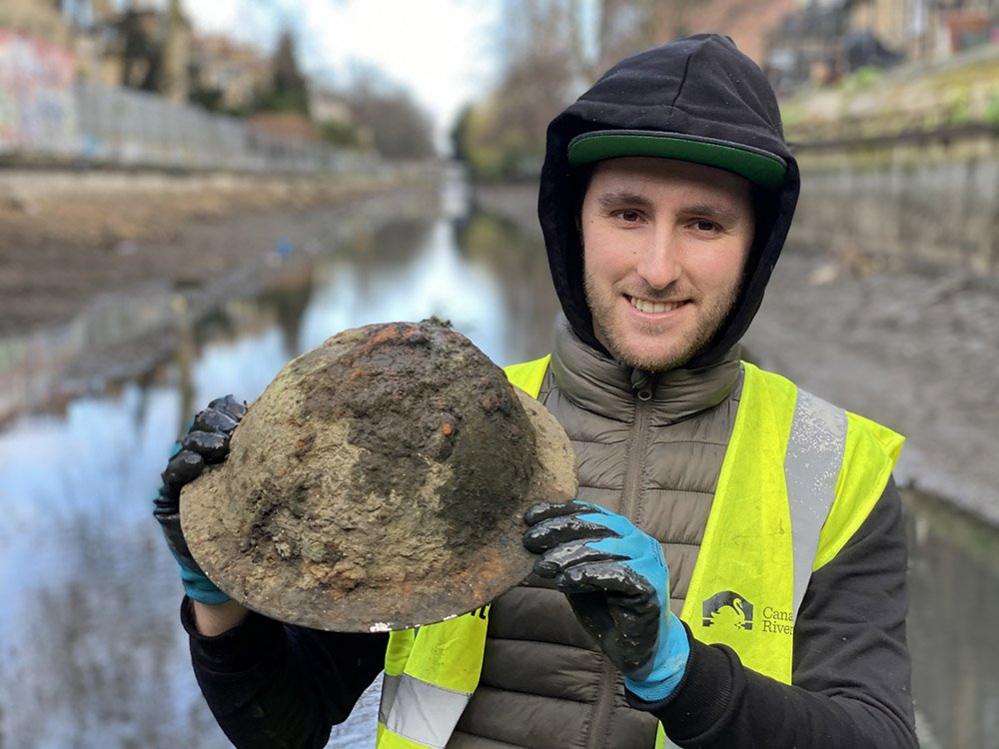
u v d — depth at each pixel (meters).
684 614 1.40
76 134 24.91
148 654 3.77
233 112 57.06
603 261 1.48
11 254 14.93
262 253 21.25
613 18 35.25
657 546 1.21
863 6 27.78
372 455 1.25
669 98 1.42
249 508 1.28
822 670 1.36
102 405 7.64
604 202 1.47
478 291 16.19
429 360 1.31
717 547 1.44
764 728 1.20
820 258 18.33
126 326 11.14
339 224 34.25
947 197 14.70
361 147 107.12
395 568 1.22
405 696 1.48
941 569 4.49
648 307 1.47
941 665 3.64
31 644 3.78
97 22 42.34
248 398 8.03
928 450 6.28
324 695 1.59
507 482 1.29
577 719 1.44
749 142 1.39
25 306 11.70
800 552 1.43
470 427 1.28
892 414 7.20
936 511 5.23
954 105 15.46
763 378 1.63
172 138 34.97
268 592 1.23
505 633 1.48
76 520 5.17
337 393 1.28
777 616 1.40
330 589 1.22
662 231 1.44
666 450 1.54
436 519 1.24
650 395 1.56
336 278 17.81
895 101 19.22
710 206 1.43
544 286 17.00
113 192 24.30
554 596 1.47
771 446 1.51
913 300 12.10
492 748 1.46
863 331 10.91
